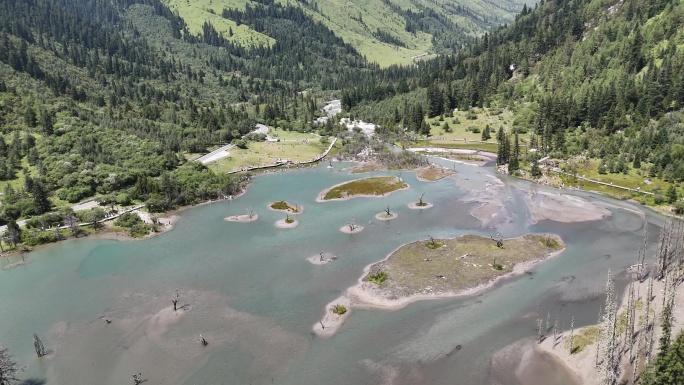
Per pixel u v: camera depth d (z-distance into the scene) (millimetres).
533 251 105188
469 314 80438
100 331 79375
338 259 104812
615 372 61125
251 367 68500
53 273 102875
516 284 90750
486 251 105250
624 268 96312
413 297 86500
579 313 79500
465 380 64438
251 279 96312
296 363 69062
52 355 73438
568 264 99125
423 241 113000
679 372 52281
